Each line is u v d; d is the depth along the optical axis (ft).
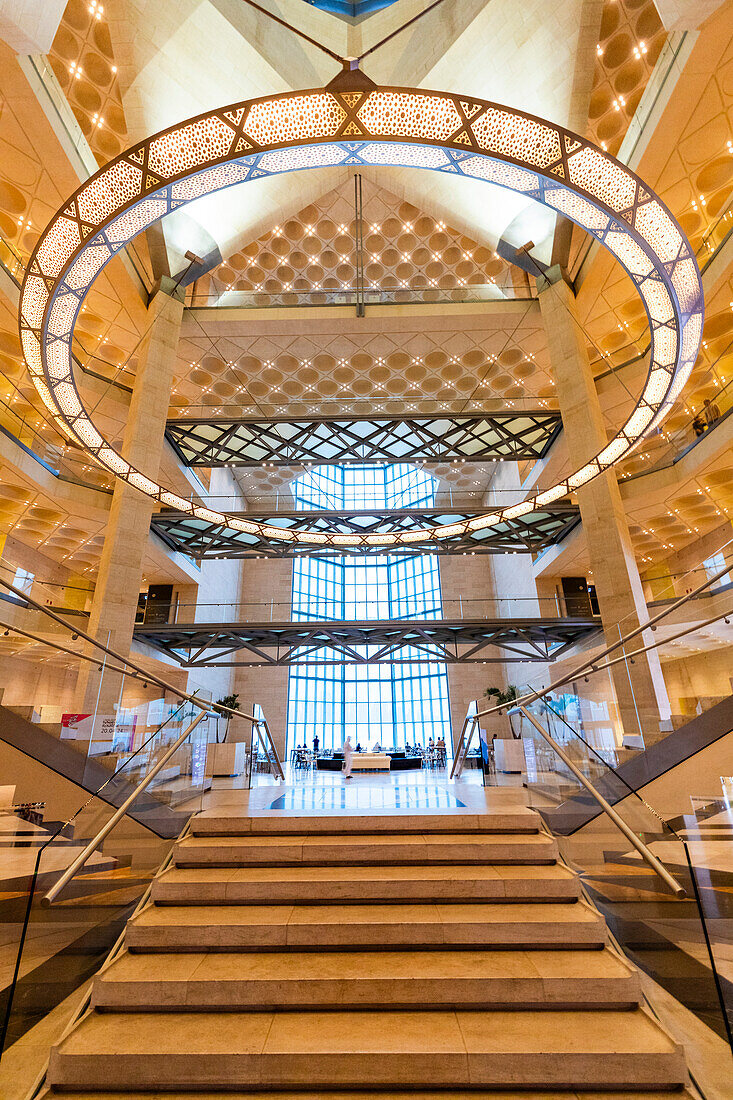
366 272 64.49
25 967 9.46
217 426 65.67
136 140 46.60
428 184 53.26
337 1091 8.38
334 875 13.30
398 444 100.42
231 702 65.62
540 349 59.31
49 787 23.61
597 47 42.55
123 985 9.78
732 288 46.60
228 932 11.14
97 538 69.97
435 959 10.62
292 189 53.16
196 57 44.62
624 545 44.16
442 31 48.21
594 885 13.35
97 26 40.86
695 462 53.57
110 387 57.98
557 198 18.98
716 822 24.64
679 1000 10.13
